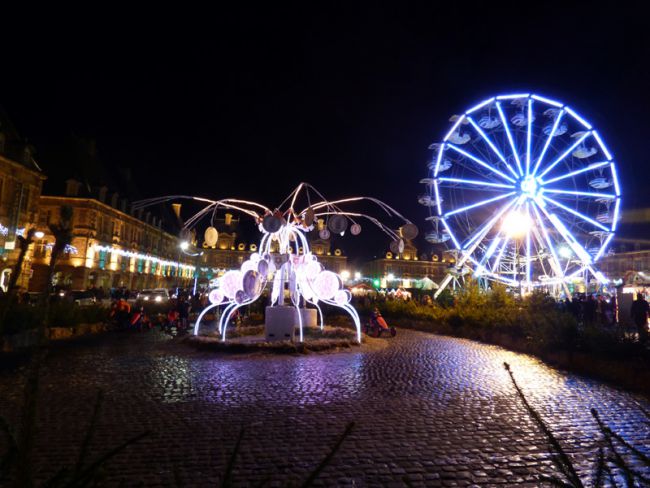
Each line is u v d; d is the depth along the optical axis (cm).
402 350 1559
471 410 805
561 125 2839
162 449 604
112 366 1190
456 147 2816
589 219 2817
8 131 3969
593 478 527
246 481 511
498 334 1753
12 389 909
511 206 2811
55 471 527
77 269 4612
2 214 3638
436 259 8962
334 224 1680
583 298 2675
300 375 1095
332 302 1741
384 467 557
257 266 1653
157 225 6944
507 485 514
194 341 1549
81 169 5094
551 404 851
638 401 874
